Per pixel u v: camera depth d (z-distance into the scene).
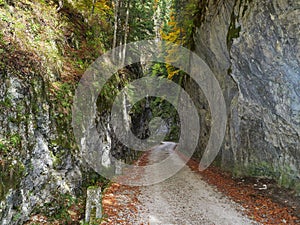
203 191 9.29
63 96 8.32
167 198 8.48
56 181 6.86
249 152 10.51
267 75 8.48
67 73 9.47
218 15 12.71
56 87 8.21
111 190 8.93
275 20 7.65
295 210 6.86
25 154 5.85
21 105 6.04
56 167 7.09
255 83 9.27
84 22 14.17
